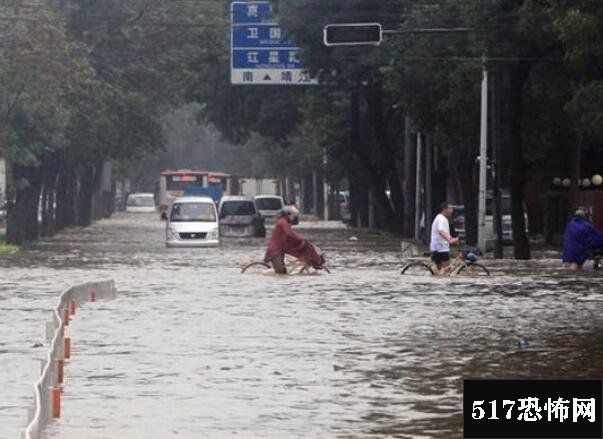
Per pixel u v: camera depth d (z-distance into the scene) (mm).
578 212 85188
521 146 98750
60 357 37344
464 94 104312
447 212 80062
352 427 30531
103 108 132125
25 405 33062
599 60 77125
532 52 91625
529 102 102438
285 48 129750
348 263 94375
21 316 53594
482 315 54812
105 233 161250
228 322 51750
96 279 75812
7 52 107688
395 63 105000
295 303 60062
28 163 117000
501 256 100812
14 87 109375
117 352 42781
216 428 30375
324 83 132750
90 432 29797
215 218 121188
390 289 68438
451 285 71438
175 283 72750
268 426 30625
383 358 41719
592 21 67062
